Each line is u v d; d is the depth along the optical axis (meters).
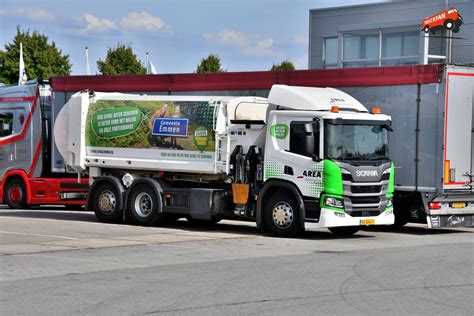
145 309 8.30
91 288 9.59
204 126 17.09
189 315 8.01
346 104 16.28
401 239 16.09
